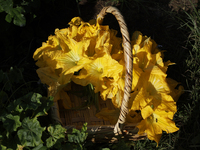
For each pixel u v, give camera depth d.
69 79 1.57
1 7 1.80
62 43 1.58
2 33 2.08
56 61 1.60
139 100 1.50
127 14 2.50
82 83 1.57
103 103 1.82
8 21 1.83
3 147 1.30
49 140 1.34
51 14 2.41
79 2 2.52
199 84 2.03
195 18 2.31
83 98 1.82
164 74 1.55
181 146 1.85
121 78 1.57
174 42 2.37
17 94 1.95
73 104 1.78
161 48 2.30
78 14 2.46
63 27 2.39
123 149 1.55
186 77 2.07
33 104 1.36
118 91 1.61
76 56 1.63
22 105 1.36
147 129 1.54
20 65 2.12
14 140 1.34
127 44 1.24
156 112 1.58
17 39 2.23
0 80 1.65
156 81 1.58
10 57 2.14
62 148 1.39
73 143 1.49
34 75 2.13
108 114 1.67
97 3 2.53
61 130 1.36
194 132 1.86
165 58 2.19
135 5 2.55
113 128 1.51
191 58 2.16
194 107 1.93
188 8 2.53
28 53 2.17
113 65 1.48
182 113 1.95
